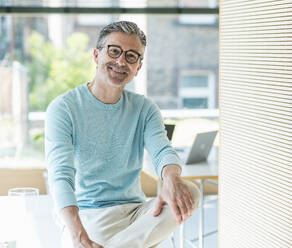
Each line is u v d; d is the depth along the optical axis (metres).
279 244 2.29
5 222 1.97
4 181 5.20
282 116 2.25
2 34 5.62
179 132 5.98
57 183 2.07
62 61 5.80
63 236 2.29
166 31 6.07
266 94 2.37
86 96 2.39
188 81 6.19
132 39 2.30
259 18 2.41
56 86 5.77
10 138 5.55
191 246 3.99
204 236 4.29
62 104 2.34
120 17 5.69
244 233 2.59
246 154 2.57
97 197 2.37
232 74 2.68
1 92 5.58
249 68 2.51
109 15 5.61
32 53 5.71
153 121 2.46
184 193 1.95
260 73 2.41
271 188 2.36
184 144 5.52
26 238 2.30
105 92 2.37
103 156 2.39
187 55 6.16
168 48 6.12
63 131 2.29
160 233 1.96
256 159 2.47
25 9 5.48
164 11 5.71
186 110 6.09
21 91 5.64
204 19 6.15
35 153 5.54
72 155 2.23
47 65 5.74
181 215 1.93
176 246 4.00
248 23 2.50
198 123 6.05
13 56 5.66
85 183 2.38
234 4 2.63
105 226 2.22
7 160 5.51
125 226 2.23
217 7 5.82
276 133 2.30
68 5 5.51
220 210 2.86
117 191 2.39
